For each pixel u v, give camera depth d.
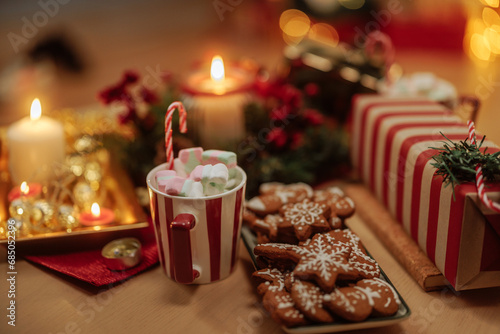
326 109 0.87
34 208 0.63
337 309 0.50
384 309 0.51
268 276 0.55
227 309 0.56
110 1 1.85
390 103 0.73
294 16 1.28
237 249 0.60
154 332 0.54
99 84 1.24
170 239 0.57
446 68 1.05
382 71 0.84
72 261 0.62
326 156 0.77
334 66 0.84
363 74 0.83
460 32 1.14
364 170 0.74
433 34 1.17
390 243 0.63
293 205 0.60
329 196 0.64
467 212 0.52
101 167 0.75
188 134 0.73
